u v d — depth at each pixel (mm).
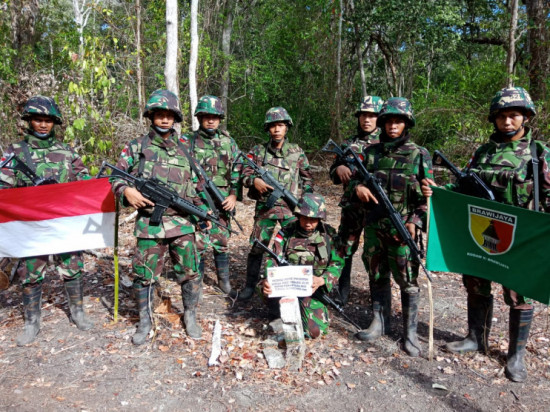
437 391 3299
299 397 3236
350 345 4000
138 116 9703
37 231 4039
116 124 8547
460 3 16125
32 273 4047
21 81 9359
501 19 14414
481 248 3516
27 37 10250
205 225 4164
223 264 5215
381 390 3318
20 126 9406
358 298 5129
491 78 11117
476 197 3449
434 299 5055
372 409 3107
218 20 16141
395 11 14523
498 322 4441
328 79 15453
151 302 4133
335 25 14914
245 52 18688
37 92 9094
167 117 3945
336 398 3230
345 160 4250
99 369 3580
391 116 3742
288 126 4996
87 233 4199
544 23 11242
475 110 11000
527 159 3361
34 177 4051
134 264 3943
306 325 4059
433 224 3727
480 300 3785
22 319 4492
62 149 4289
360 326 4383
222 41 16672
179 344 3967
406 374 3525
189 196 4078
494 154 3502
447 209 3652
